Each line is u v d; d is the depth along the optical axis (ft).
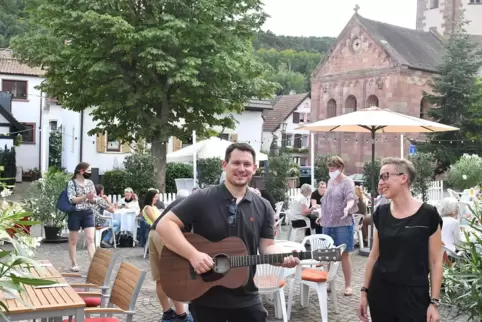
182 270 12.55
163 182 77.87
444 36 179.01
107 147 106.42
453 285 18.16
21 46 73.05
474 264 16.76
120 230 45.85
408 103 137.49
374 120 38.63
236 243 12.56
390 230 13.33
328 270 24.56
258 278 22.95
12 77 133.18
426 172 76.18
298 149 173.58
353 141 146.82
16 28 157.38
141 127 75.20
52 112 137.08
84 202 32.63
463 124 117.08
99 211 46.78
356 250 44.24
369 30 143.74
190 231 12.92
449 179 89.66
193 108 80.69
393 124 37.99
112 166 106.32
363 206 42.91
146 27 71.92
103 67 69.10
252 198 13.05
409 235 13.05
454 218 27.02
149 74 74.23
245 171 12.56
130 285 16.30
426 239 13.07
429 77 140.56
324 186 43.39
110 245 45.80
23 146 134.62
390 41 143.95
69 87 76.07
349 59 148.97
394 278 13.10
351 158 147.33
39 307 13.20
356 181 107.04
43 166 78.59
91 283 20.02
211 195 12.72
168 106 77.97
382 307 13.37
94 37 70.95
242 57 75.46
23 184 119.44
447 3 180.55
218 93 76.54
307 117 192.24
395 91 136.67
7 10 99.45
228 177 12.69
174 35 69.46
